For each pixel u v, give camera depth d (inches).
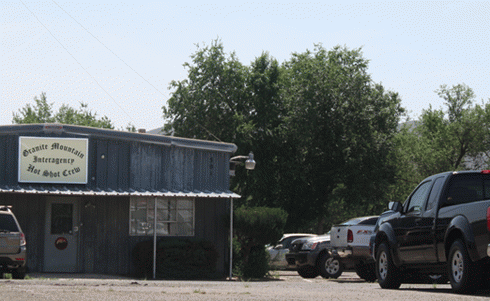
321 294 385.1
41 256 842.2
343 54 1950.1
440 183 441.4
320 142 1749.5
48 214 852.0
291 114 1717.5
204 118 1742.1
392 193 2178.9
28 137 824.9
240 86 1786.4
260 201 1758.1
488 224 360.8
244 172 1715.1
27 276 741.9
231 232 871.1
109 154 861.8
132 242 881.5
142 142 880.9
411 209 481.1
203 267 861.8
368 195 1749.5
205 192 898.7
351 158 1684.3
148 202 894.4
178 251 848.3
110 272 869.2
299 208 1781.5
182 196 862.5
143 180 877.2
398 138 2054.6
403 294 388.5
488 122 2220.7
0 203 829.2
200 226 916.6
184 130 1745.8
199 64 1800.0
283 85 1840.6
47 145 831.1
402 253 480.1
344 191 1776.6
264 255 924.6
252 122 1700.3
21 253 650.8
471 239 375.6
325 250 862.5
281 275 983.0
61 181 832.3
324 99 1740.9
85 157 843.4
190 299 321.1
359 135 1744.6
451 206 416.2
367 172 1744.6
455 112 2522.1
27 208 842.2
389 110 1879.9
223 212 932.0
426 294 387.5
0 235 642.2
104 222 874.1
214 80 1776.6
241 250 927.7
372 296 365.7
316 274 914.1
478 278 378.3
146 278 818.8
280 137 1717.5
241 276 900.0
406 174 2172.7
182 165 903.1
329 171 1743.4
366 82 1857.8
